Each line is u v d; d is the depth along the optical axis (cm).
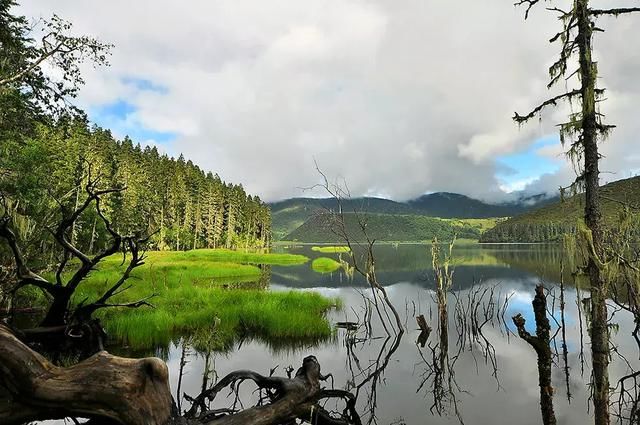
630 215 695
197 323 1667
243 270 4350
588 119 671
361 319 2156
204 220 8025
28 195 1708
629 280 680
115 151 5781
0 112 1448
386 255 9769
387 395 1009
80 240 3062
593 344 675
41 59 1246
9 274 768
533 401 968
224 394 966
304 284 3825
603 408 658
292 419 546
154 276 2833
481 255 7888
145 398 372
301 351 1459
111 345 1423
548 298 2500
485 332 1847
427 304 2662
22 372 351
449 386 1056
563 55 705
